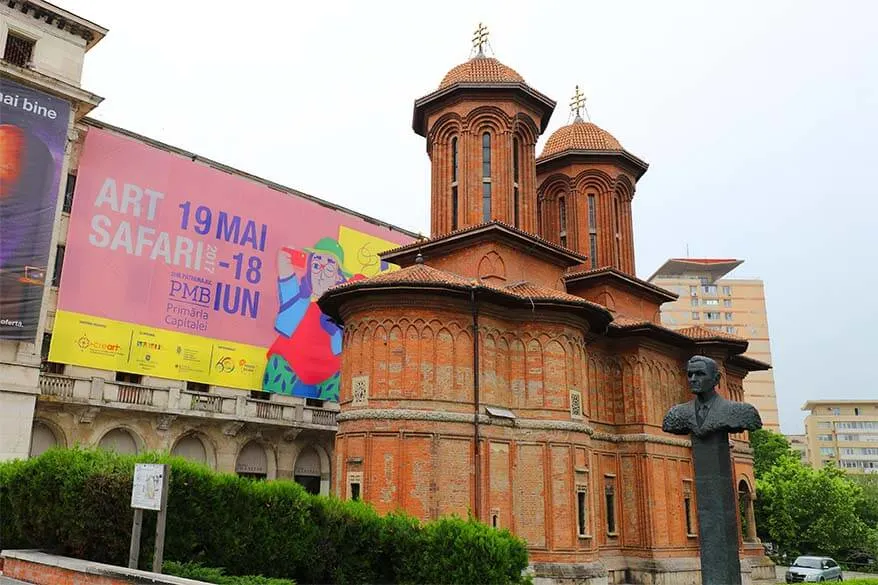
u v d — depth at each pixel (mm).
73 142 34188
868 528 58906
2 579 16609
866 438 137375
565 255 34344
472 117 34281
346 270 46625
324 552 18125
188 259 37906
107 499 16391
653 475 34125
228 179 40656
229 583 14766
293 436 41062
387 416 25734
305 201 44938
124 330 34688
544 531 26797
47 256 31031
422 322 26828
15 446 28984
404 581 18797
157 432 35500
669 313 129875
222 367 38531
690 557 35000
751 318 130750
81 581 14898
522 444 27781
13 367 29453
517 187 35000
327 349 44062
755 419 13211
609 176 41594
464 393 26766
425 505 24906
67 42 33844
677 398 37906
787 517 56281
